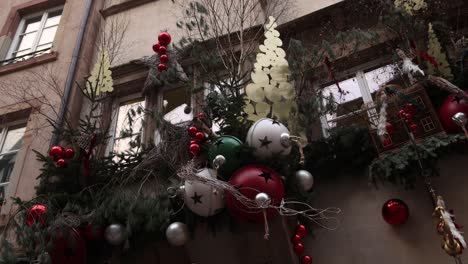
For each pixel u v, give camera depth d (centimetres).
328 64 575
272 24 555
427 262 450
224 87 583
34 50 947
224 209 468
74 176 558
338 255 486
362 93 631
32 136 737
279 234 468
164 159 536
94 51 860
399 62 570
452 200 466
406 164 452
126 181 536
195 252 500
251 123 516
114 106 770
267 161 450
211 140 502
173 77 614
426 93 484
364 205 506
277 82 521
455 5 601
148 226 479
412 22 568
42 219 474
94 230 498
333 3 742
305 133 523
